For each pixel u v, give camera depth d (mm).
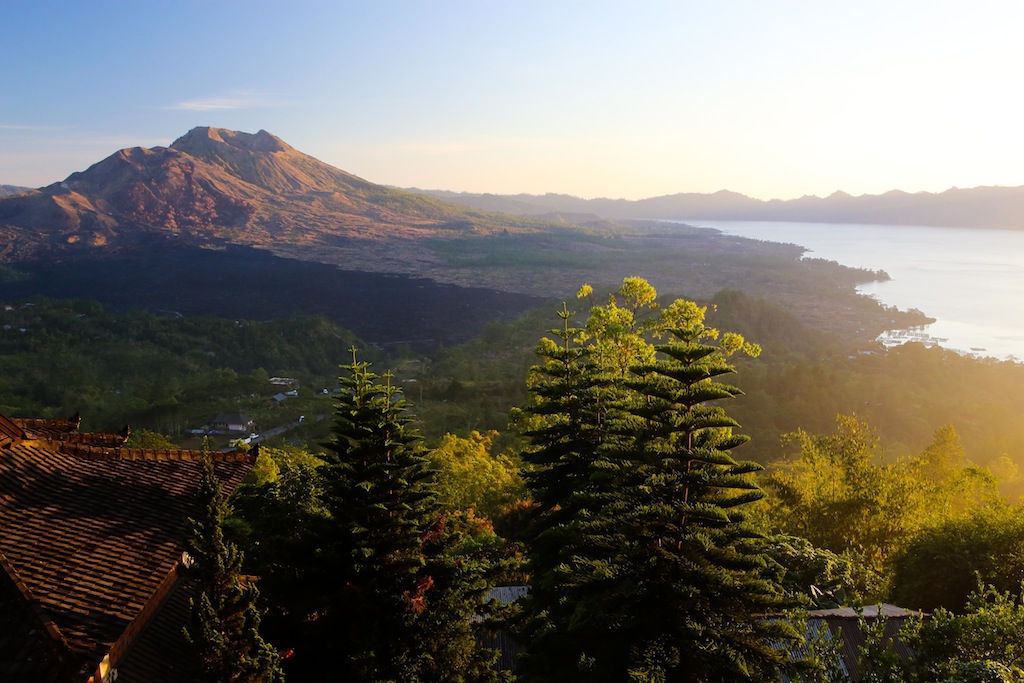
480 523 32250
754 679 11562
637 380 13422
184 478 13578
